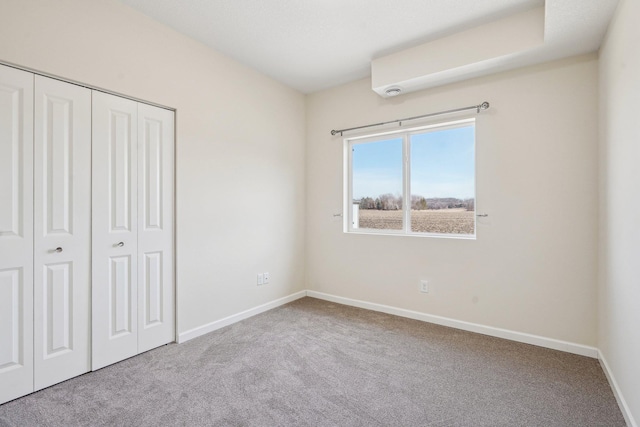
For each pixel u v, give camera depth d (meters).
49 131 1.88
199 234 2.69
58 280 1.92
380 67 2.91
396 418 1.64
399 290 3.20
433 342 2.56
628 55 1.60
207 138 2.75
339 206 3.62
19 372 1.78
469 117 2.78
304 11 2.24
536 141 2.50
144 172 2.34
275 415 1.65
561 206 2.41
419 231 3.20
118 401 1.76
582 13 1.86
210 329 2.77
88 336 2.06
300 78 3.40
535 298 2.52
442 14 2.27
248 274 3.16
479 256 2.76
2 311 1.72
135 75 2.24
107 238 2.14
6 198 1.73
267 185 3.36
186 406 1.72
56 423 1.57
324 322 3.00
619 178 1.77
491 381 1.98
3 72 1.70
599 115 2.24
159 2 2.15
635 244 1.51
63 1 1.89
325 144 3.72
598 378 2.01
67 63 1.91
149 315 2.38
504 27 2.32
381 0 2.11
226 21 2.37
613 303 1.90
